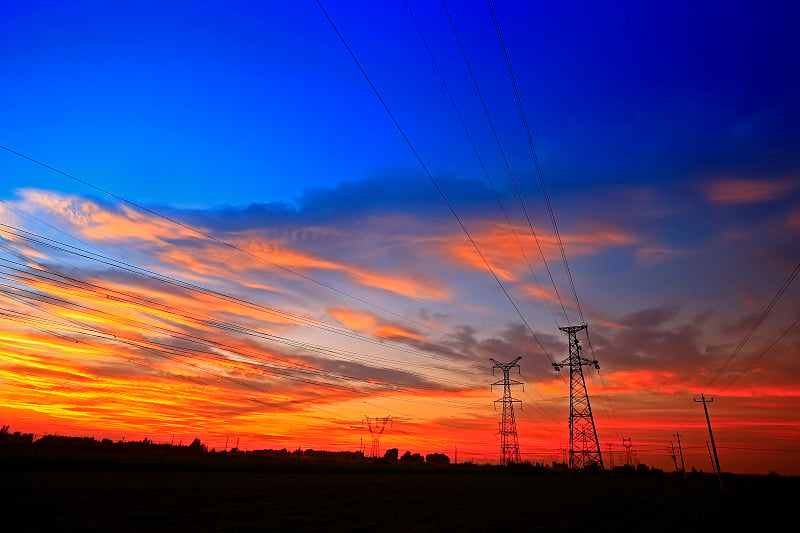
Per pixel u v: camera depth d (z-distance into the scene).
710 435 76.25
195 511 29.88
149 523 24.80
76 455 64.00
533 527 28.80
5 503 28.94
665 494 61.09
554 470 128.62
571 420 93.38
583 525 30.73
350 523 27.91
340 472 94.31
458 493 52.22
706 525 33.00
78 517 25.61
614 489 66.69
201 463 76.31
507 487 64.19
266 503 36.12
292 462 98.25
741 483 102.81
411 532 25.19
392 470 105.88
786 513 41.44
